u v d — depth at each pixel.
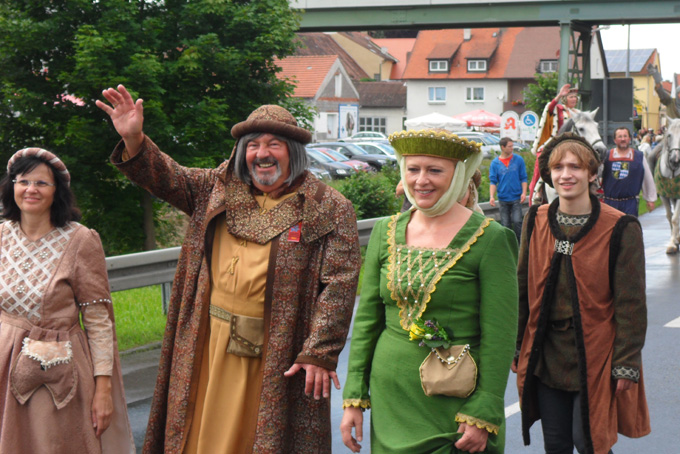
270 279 3.73
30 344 3.70
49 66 14.64
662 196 13.77
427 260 3.19
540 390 4.05
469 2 29.56
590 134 9.60
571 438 4.03
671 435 5.48
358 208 14.66
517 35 80.62
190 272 3.89
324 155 33.41
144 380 6.52
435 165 3.15
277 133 3.79
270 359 3.70
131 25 14.40
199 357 3.81
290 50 16.02
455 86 80.12
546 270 4.00
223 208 3.84
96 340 3.86
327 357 3.65
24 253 3.79
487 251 3.17
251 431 3.71
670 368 7.04
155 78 14.47
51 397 3.71
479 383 3.12
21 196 3.76
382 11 30.48
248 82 15.95
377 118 83.75
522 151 27.25
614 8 28.61
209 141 15.70
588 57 31.69
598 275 3.89
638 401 4.02
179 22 15.25
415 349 3.18
